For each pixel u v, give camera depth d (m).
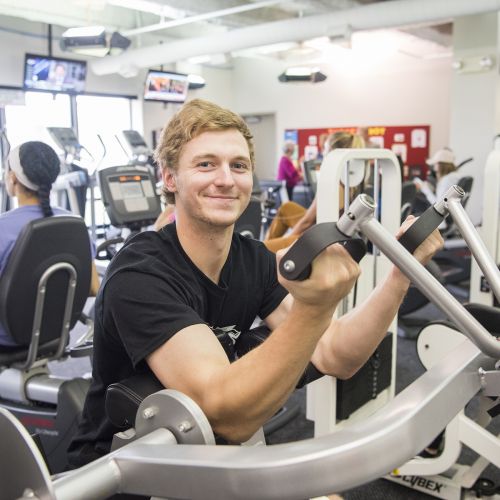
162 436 0.73
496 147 3.22
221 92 12.16
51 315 2.37
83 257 2.43
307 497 0.59
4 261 2.23
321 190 2.12
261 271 1.24
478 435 2.00
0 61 7.94
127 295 0.96
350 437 0.61
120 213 4.27
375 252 2.49
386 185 2.42
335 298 0.69
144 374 0.97
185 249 1.10
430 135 10.62
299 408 3.06
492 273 0.96
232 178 1.00
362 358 1.11
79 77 8.47
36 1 6.64
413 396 0.69
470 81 7.84
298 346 0.73
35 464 0.62
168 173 1.07
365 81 11.05
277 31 7.05
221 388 0.80
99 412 1.17
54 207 2.54
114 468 0.67
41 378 2.32
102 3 6.37
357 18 6.58
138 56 8.22
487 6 5.89
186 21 7.13
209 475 0.61
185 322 0.91
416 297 4.08
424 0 6.18
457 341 2.02
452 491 2.16
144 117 10.16
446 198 0.97
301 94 11.68
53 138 6.65
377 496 2.26
